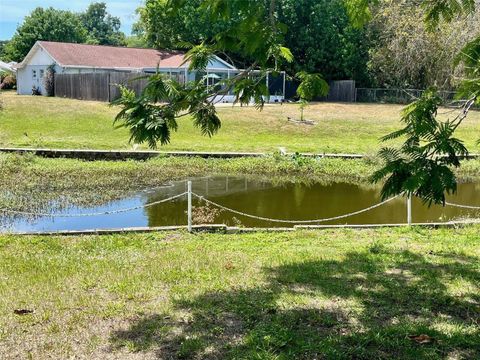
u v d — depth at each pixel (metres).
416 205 12.56
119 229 8.86
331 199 13.36
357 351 4.36
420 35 29.61
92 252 7.63
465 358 4.31
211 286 5.94
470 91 4.71
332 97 38.81
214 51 4.98
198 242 8.34
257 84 5.25
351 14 6.08
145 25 42.75
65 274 6.38
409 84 33.66
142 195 13.15
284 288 5.88
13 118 23.25
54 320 4.98
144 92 4.63
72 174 15.05
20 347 4.45
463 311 5.30
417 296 5.69
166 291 5.79
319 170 16.73
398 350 4.41
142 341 4.57
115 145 18.77
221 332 4.73
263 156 17.92
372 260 7.16
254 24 4.72
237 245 8.19
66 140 19.41
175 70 34.28
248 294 5.68
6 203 11.76
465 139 21.77
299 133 23.17
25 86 39.78
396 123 25.77
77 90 31.67
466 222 9.77
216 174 16.19
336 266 6.84
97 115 24.41
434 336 4.65
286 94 37.50
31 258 7.15
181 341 4.57
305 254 7.54
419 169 3.79
